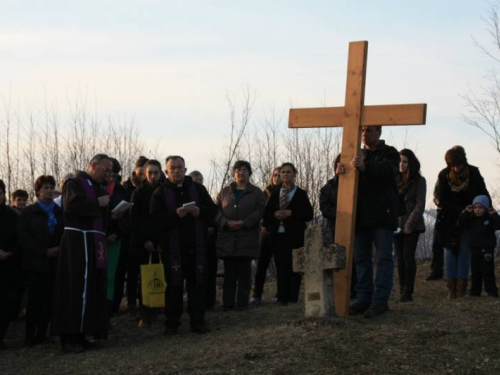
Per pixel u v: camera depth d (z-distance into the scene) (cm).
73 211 786
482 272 973
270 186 1080
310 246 792
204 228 846
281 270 1017
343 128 825
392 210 827
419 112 791
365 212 824
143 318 914
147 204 928
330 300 786
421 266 1287
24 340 891
